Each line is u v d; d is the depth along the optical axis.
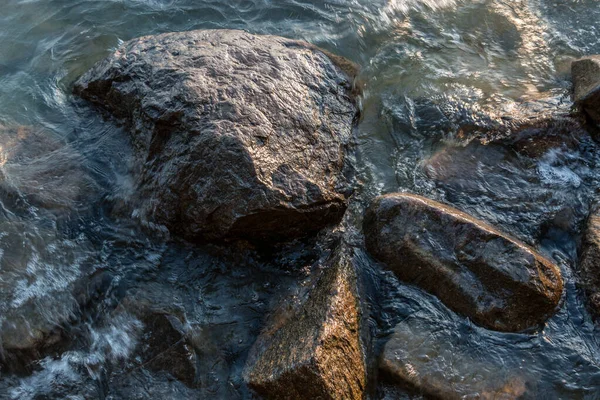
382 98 5.84
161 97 4.77
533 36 6.64
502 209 4.84
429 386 3.76
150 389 3.90
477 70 6.19
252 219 4.31
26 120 5.58
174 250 4.63
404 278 4.34
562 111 5.41
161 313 4.23
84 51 6.40
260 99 4.74
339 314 3.87
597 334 4.07
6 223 4.70
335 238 4.63
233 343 4.07
